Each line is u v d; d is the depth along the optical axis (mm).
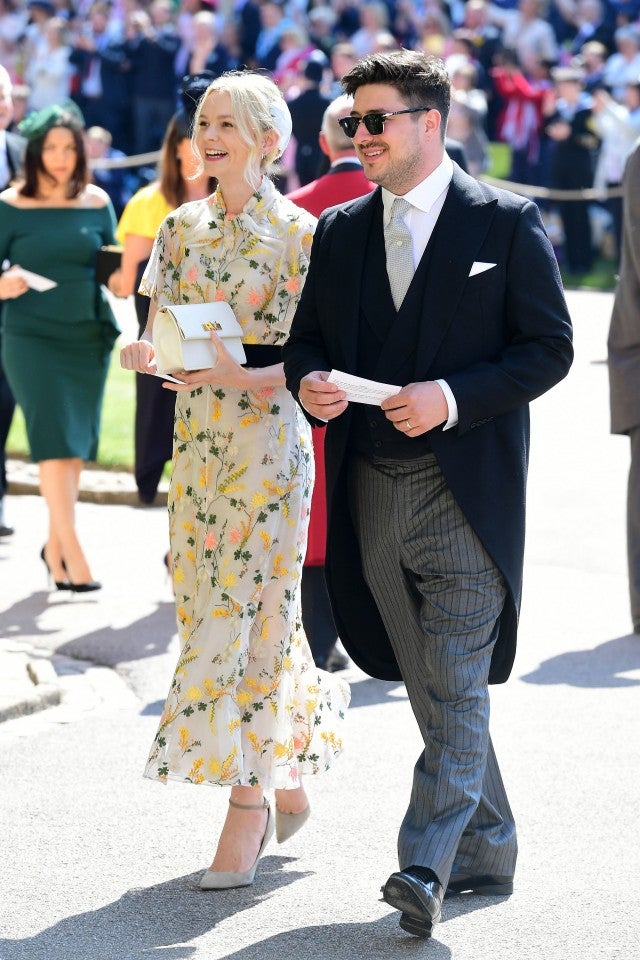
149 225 17078
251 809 10617
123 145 50000
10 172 19406
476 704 9422
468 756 9352
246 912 10102
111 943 9648
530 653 15883
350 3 53906
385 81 9250
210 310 10492
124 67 49844
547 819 11578
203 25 49469
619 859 10844
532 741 13281
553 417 27766
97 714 14250
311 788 12273
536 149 47094
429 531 9516
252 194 10695
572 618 17125
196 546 10852
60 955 9477
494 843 10094
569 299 40719
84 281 18031
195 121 10711
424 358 9344
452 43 50406
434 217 9453
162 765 10312
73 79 51312
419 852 9117
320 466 14609
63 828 11555
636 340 16469
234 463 10633
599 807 11805
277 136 10656
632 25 49531
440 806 9266
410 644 9906
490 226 9359
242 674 10445
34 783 12477
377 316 9531
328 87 43656
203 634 10516
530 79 48938
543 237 9422
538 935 9633
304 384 9344
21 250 17938
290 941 9633
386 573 9773
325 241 9828
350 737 13453
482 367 9227
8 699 14203
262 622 10695
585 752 12992
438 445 9305
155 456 17188
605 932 9672
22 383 18047
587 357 33312
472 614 9461
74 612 17562
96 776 12641
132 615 17422
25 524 21875
